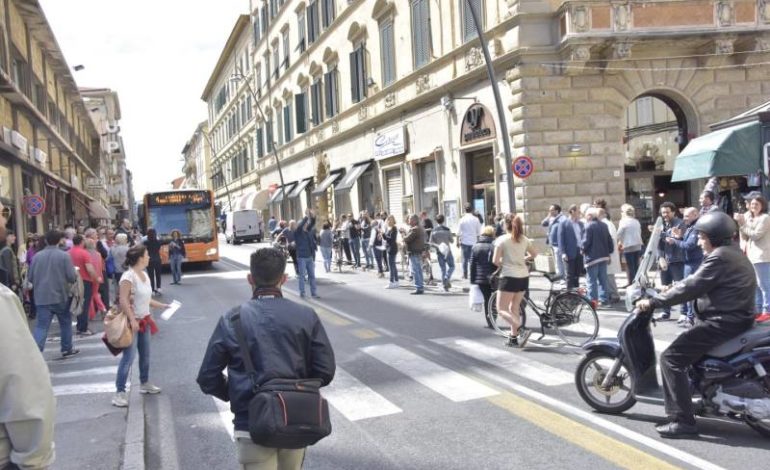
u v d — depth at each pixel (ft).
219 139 260.21
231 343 10.18
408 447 17.29
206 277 71.20
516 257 28.81
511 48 58.80
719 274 16.19
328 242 69.41
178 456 17.74
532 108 57.36
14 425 7.06
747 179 43.65
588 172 57.82
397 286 53.31
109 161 240.73
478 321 35.76
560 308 29.63
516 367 25.35
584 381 19.84
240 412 10.06
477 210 69.72
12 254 39.09
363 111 96.73
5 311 7.23
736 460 15.37
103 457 17.10
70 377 26.78
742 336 16.30
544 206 57.57
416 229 48.70
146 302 23.63
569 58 55.47
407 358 27.50
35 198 62.49
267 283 10.88
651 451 16.16
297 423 9.46
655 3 54.49
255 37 173.78
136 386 24.77
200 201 81.82
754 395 16.12
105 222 154.61
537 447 16.80
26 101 60.08
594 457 15.94
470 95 67.62
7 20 59.77
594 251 38.50
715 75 57.67
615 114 57.72
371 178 97.96
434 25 74.23
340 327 35.65
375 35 91.30
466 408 20.36
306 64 126.82
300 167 137.39
